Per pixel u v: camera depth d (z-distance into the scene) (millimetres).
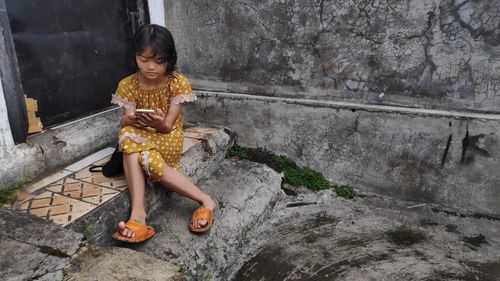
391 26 2943
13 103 2521
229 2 3432
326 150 3377
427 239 2812
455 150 2947
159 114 2463
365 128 3178
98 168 2828
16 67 2533
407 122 3027
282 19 3277
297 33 3262
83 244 1914
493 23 2668
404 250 2705
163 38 2289
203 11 3570
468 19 2725
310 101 3340
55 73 2982
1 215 2076
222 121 3730
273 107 3463
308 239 2832
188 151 3154
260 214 2996
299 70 3359
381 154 3191
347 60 3166
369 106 3154
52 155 2793
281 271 2537
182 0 3621
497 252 2670
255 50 3477
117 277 1720
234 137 3678
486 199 2969
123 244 2389
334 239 2828
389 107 3111
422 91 3010
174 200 2865
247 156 3635
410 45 2932
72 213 2281
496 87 2795
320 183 3412
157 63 2336
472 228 2910
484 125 2811
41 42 2834
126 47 3615
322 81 3309
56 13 2914
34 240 1894
